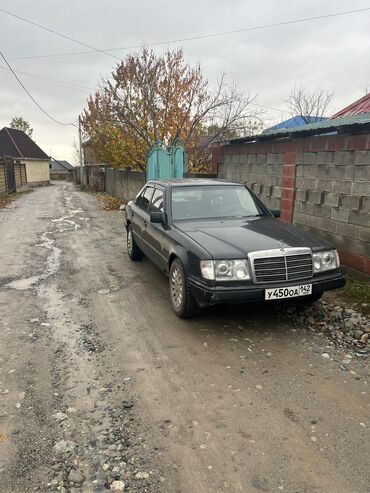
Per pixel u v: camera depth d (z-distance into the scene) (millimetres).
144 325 4422
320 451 2494
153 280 6133
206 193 5586
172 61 16188
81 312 4844
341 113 9688
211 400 3035
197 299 4059
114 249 8500
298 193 6809
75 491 2201
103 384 3266
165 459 2436
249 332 4195
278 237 4363
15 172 29141
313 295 4414
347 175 5699
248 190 5844
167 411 2906
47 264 7199
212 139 16062
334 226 6020
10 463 2404
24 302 5203
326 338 4047
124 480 2277
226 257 3904
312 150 6379
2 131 42812
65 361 3646
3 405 2984
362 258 5531
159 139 16234
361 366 3514
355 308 4699
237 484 2242
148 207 6277
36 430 2701
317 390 3154
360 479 2273
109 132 17359
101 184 26906
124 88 16188
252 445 2551
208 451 2500
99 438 2623
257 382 3271
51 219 13555
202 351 3803
